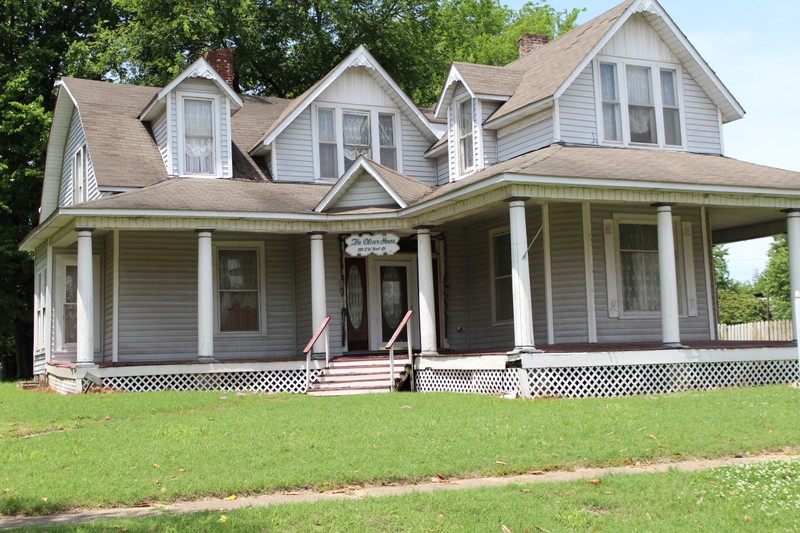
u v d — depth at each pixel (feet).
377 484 30.22
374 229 64.59
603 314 62.08
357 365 62.80
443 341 70.64
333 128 75.00
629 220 63.82
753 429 38.27
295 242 72.33
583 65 62.90
